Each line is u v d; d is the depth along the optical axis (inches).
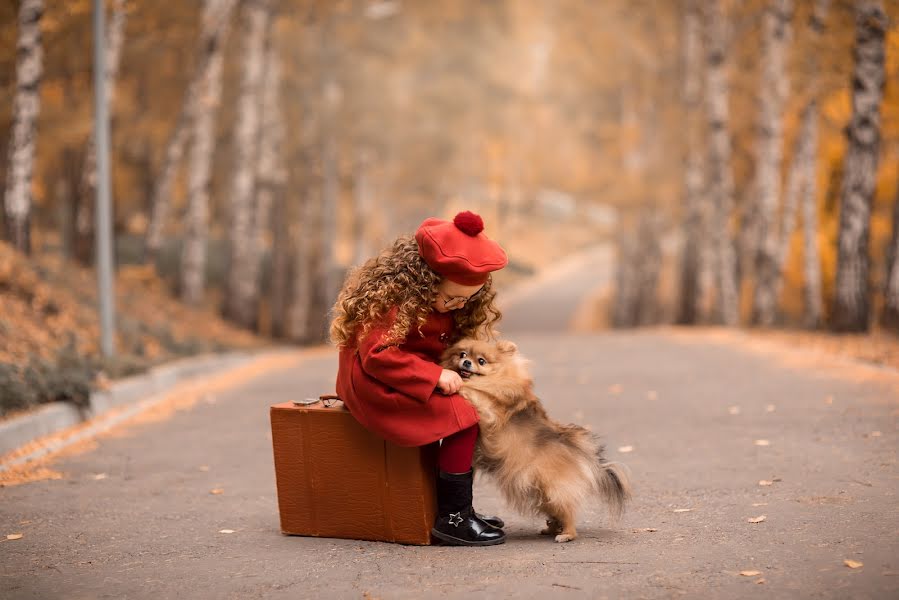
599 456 213.3
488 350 215.6
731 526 217.8
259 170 1136.8
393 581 187.2
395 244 219.0
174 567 203.2
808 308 1026.7
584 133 2041.1
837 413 374.6
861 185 723.4
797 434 336.5
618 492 210.7
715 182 1099.3
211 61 979.3
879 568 177.3
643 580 179.3
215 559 208.7
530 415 213.3
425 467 217.2
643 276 1753.2
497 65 2046.0
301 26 1277.1
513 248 3914.9
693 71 1275.8
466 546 213.8
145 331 704.4
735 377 530.9
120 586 189.9
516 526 236.2
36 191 1038.4
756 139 1232.8
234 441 374.9
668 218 1708.9
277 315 1322.6
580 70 1822.1
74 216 1084.5
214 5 969.5
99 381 458.9
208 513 255.4
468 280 209.5
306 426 224.7
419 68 1929.1
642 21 1502.2
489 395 210.2
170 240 1547.7
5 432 337.7
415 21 1635.1
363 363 211.2
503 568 193.2
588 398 474.0
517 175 3257.9
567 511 210.1
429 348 218.5
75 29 797.2
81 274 821.2
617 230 1955.0
